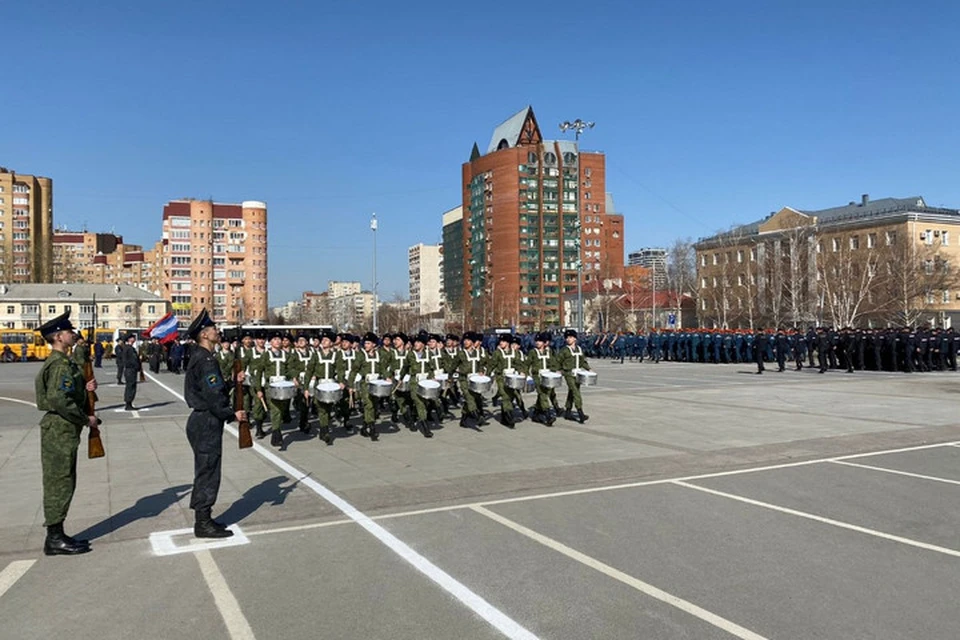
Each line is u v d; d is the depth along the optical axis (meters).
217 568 6.07
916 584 5.51
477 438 13.34
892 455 11.25
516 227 129.25
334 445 12.70
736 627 4.74
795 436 13.14
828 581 5.58
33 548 6.65
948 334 33.88
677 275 92.44
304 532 7.14
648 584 5.55
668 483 9.29
